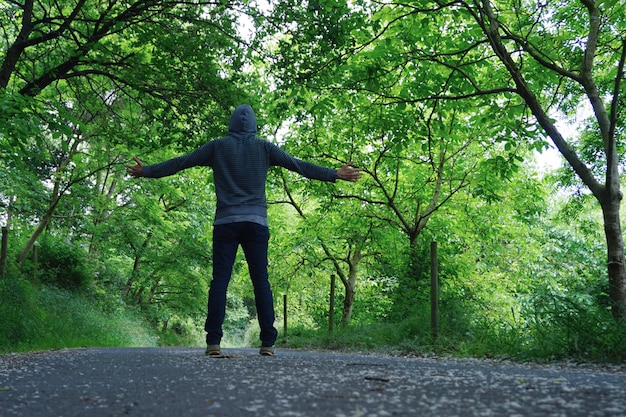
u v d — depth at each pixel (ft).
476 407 5.71
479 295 50.11
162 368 10.89
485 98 33.06
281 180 57.82
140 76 36.81
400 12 31.19
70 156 56.13
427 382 7.95
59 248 64.69
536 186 53.36
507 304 57.41
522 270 67.21
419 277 38.19
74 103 47.32
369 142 47.52
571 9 32.40
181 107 37.42
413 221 50.72
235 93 37.55
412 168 49.49
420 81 32.94
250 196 15.53
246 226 15.43
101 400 6.67
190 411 5.75
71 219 72.02
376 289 44.70
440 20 33.94
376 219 51.06
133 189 71.20
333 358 15.51
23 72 41.68
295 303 77.41
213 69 36.91
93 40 34.91
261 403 6.13
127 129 43.57
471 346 21.97
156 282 96.12
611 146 22.33
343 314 57.00
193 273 90.43
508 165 34.22
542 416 5.19
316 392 6.93
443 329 26.13
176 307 98.43
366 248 57.26
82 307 58.54
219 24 36.11
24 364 13.09
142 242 83.35
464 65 30.55
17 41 33.88
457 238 54.54
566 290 73.72
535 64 30.35
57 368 11.60
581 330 16.44
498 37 25.45
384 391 6.98
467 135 45.60
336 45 32.89
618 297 21.04
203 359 13.78
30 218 73.05
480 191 42.52
